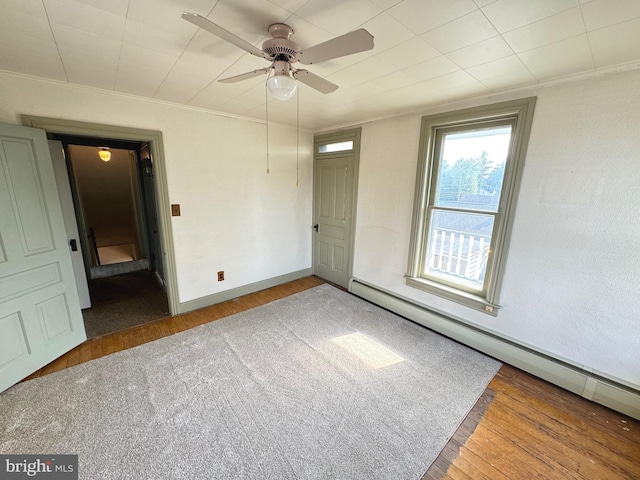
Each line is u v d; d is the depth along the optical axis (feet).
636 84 5.52
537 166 6.93
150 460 4.85
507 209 7.50
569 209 6.57
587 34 4.47
